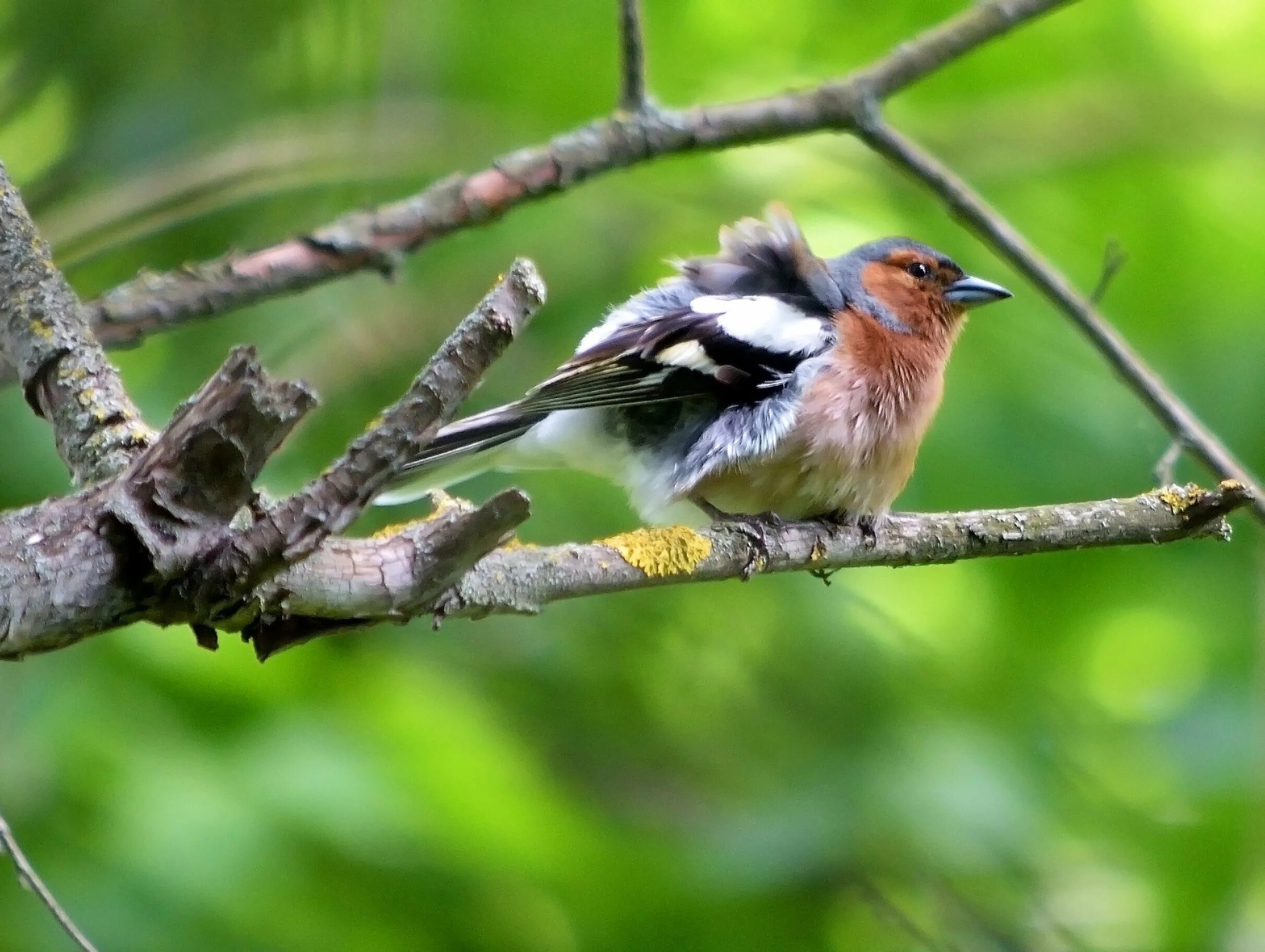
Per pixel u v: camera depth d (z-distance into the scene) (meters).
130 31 10.25
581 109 12.55
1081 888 10.84
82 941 5.00
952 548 7.77
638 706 12.23
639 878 9.88
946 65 9.52
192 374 11.38
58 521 4.85
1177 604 12.59
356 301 12.70
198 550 4.87
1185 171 13.32
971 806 10.75
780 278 9.43
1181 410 8.74
